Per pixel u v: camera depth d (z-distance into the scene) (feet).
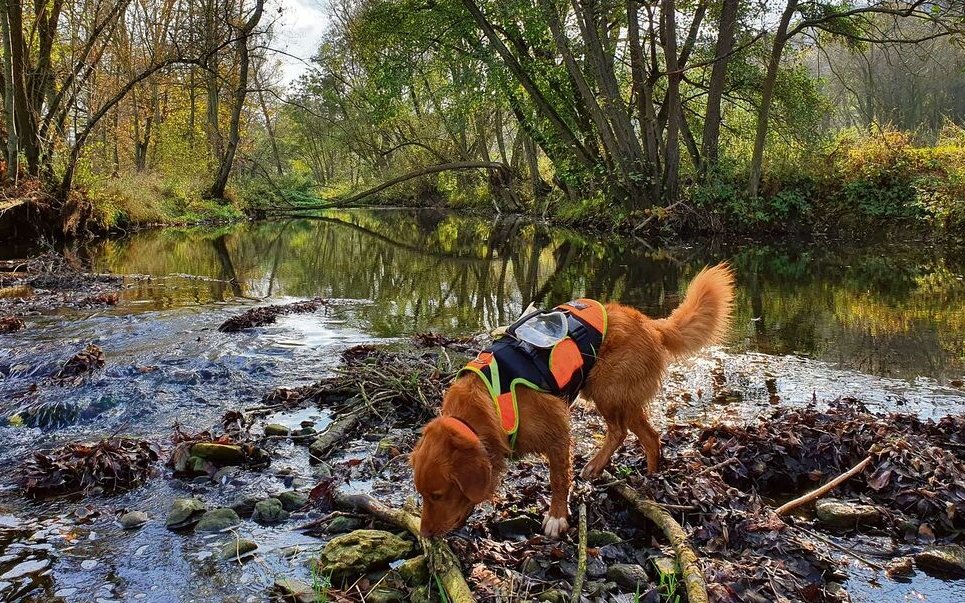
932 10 48.85
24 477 14.01
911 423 15.40
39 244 55.16
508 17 61.67
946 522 11.79
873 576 10.47
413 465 10.31
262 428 16.71
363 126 138.92
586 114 67.97
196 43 64.75
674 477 13.12
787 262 45.09
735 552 11.02
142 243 62.13
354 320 28.81
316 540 11.68
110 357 21.85
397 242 66.64
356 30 77.77
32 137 57.98
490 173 109.50
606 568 10.69
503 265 47.39
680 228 60.95
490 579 10.17
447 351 23.31
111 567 10.75
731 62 61.98
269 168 197.26
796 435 14.58
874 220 56.90
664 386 19.44
